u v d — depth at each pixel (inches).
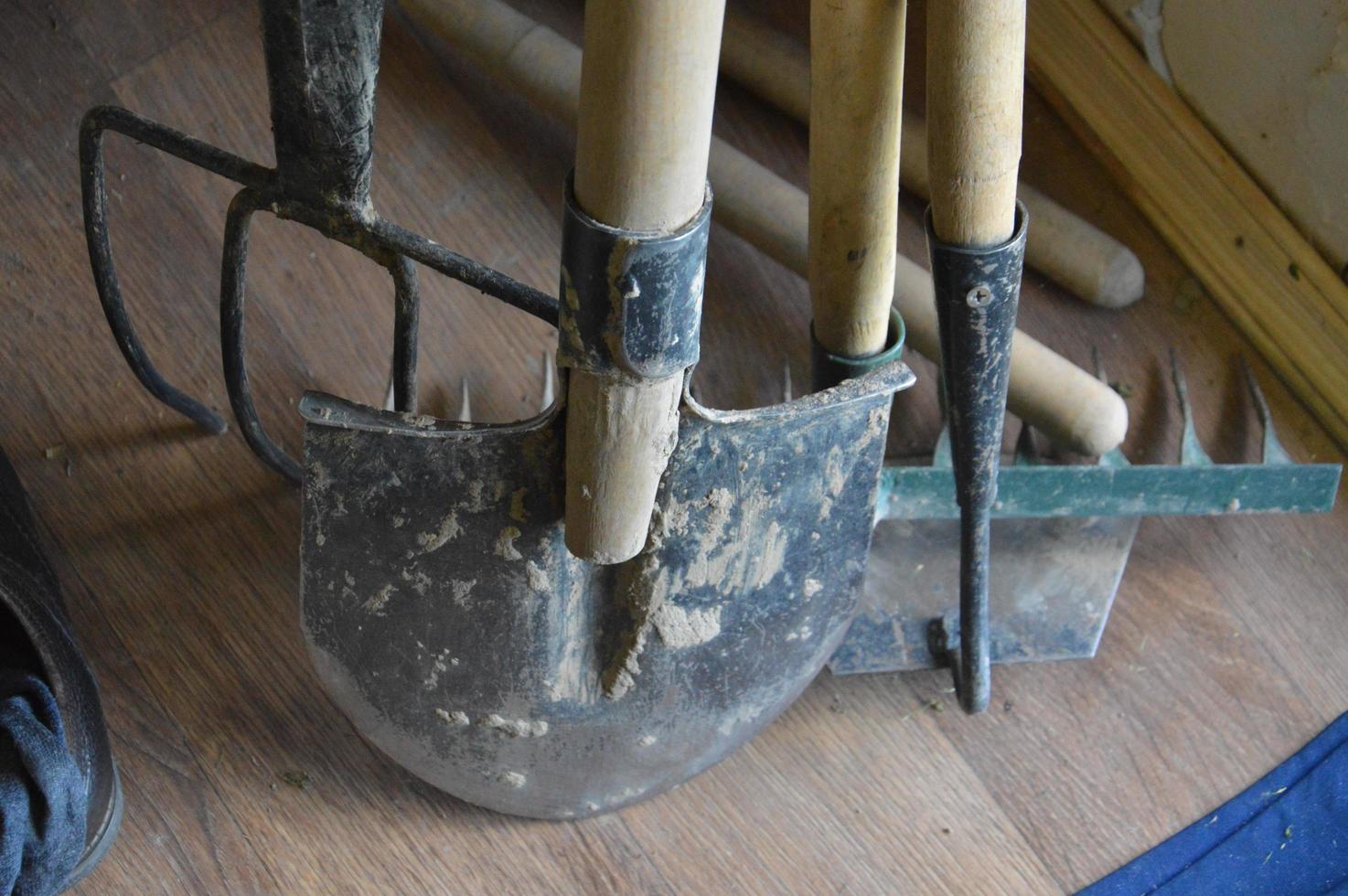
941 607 42.1
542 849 39.4
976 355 31.3
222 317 32.5
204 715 40.0
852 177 31.3
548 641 34.2
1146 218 48.7
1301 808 41.3
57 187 43.8
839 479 33.7
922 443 44.8
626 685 35.2
